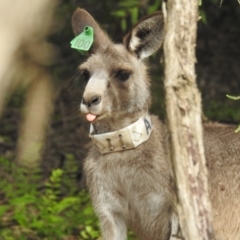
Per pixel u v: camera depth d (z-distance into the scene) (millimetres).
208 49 18531
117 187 8945
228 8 18438
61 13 14656
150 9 12562
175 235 7727
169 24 6344
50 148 15664
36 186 13609
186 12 6309
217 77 17969
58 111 16359
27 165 13602
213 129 9742
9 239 11414
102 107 8250
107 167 8844
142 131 8688
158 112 15047
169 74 6301
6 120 16828
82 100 8312
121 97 8539
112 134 8617
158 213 8945
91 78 8523
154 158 8758
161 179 8773
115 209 9062
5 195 13633
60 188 14094
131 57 8891
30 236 11719
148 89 8953
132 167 8789
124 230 9195
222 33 18688
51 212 12188
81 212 12555
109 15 16484
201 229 6336
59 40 16422
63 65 16344
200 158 6363
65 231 11883
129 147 8680
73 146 15828
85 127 16234
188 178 6316
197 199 6328
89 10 16812
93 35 9008
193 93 6344
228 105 16906
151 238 9234
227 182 9375
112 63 8680
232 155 9492
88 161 9047
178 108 6301
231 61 18344
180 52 6309
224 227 9367
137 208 9039
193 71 6348
